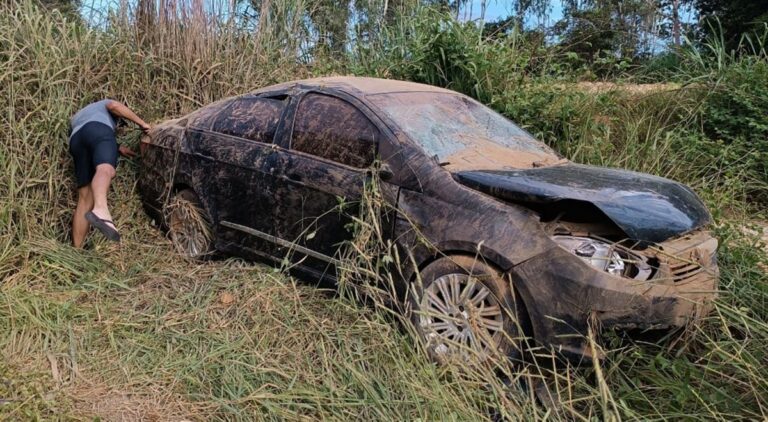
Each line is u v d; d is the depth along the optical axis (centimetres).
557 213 330
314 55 790
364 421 280
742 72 711
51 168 489
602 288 300
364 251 356
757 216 586
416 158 362
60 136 506
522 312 319
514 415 272
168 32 645
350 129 394
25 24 545
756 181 621
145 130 541
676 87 754
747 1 1659
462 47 694
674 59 811
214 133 472
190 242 486
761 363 305
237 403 293
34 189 484
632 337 310
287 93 443
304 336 351
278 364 325
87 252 467
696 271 325
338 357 326
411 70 730
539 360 316
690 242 335
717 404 283
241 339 348
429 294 342
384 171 364
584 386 294
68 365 326
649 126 685
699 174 633
